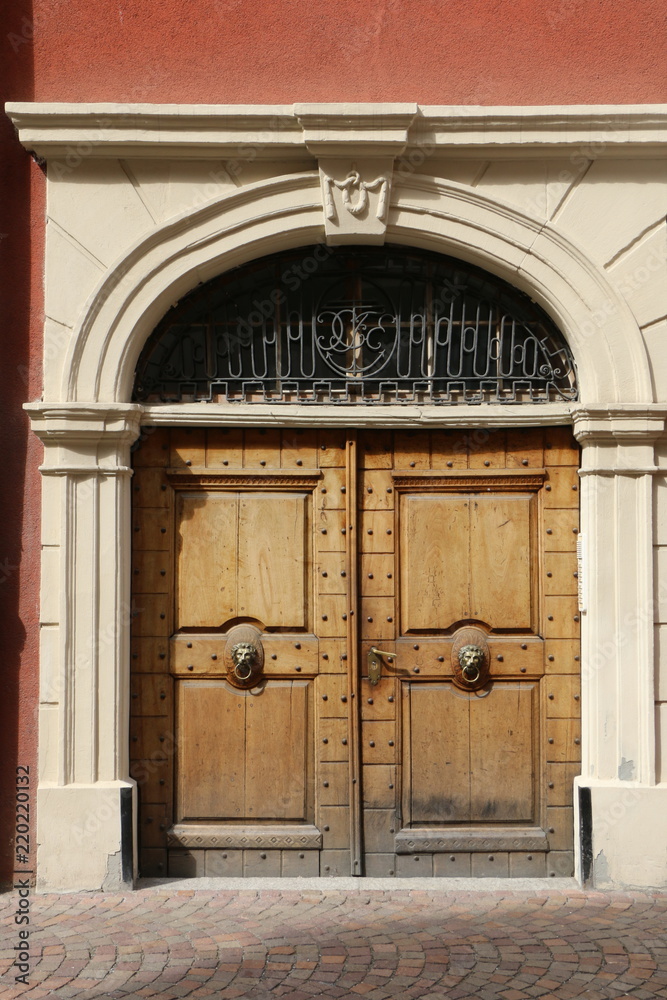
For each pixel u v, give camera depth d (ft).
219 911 13.75
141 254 14.78
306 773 15.35
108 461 14.74
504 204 14.80
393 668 15.43
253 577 15.44
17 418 14.93
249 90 14.99
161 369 15.39
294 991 11.24
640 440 14.73
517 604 15.44
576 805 14.93
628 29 15.08
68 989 11.29
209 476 15.43
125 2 15.05
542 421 15.10
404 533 15.52
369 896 14.39
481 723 15.39
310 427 15.35
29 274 14.98
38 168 15.03
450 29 15.07
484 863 15.26
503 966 11.89
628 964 11.94
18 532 14.89
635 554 14.79
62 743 14.55
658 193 14.88
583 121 14.51
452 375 15.51
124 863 14.55
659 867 14.58
